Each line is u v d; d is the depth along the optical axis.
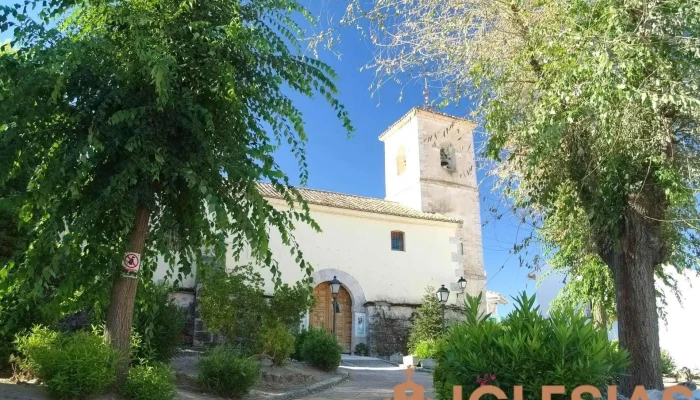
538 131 6.77
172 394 7.57
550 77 6.82
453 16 7.16
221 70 7.42
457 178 24.88
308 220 8.23
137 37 6.68
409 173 25.00
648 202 7.34
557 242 10.00
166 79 6.68
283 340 11.80
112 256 7.48
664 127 6.75
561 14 6.76
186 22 7.66
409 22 7.27
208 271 9.04
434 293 20.08
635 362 7.14
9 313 7.98
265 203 7.82
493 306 23.67
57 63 6.18
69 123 7.22
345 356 18.75
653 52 6.23
